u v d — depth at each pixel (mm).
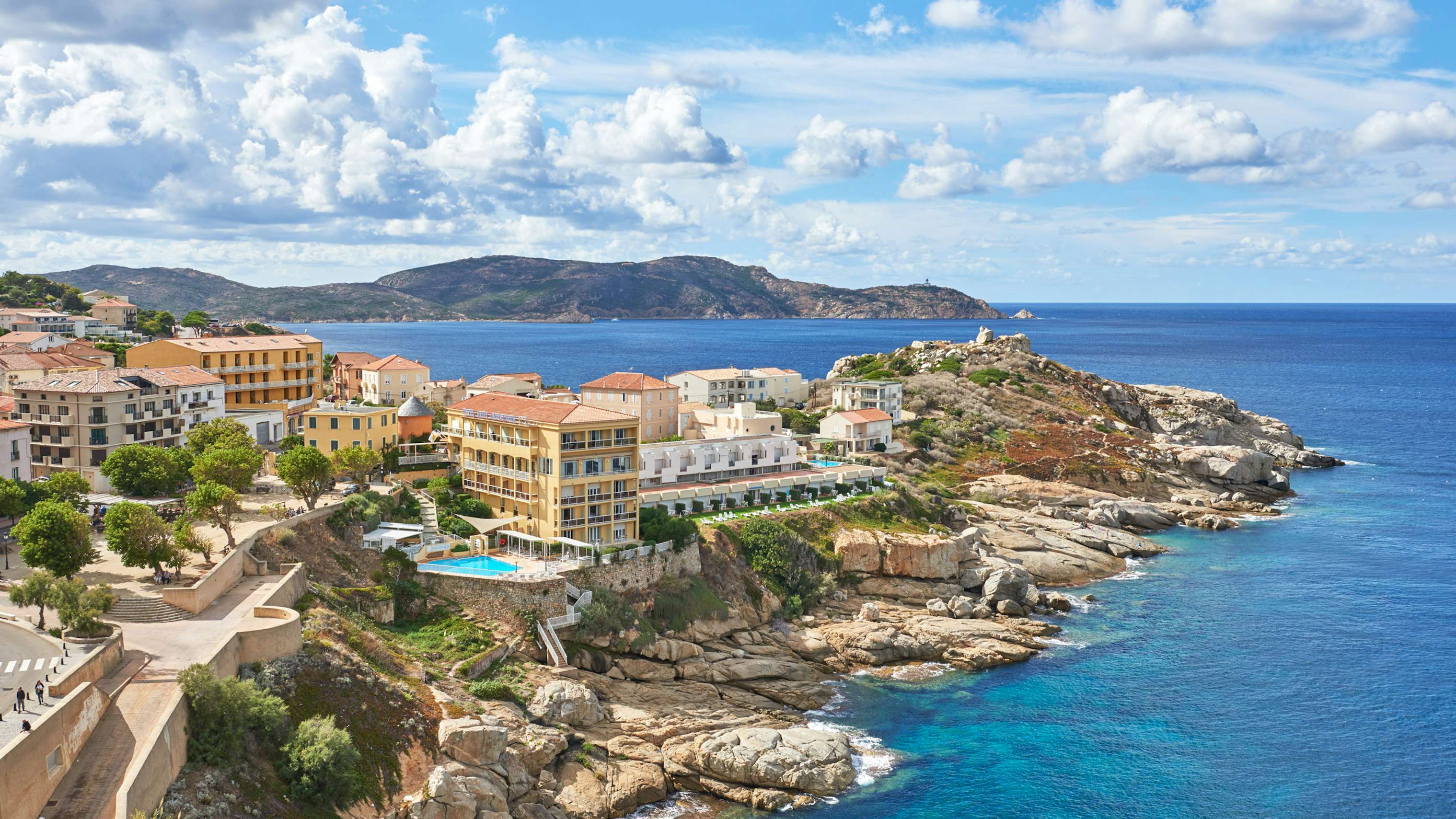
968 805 81375
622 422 114250
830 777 83438
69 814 53781
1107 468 188875
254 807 63000
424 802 70438
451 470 127812
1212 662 110688
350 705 75062
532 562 105625
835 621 118188
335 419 125062
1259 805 82375
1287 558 152000
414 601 97688
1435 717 97500
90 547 82250
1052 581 139500
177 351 160125
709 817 79188
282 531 93812
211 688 64500
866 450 184500
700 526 125188
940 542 130750
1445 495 195250
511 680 90188
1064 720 96438
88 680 62688
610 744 85812
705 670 101188
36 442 120750
